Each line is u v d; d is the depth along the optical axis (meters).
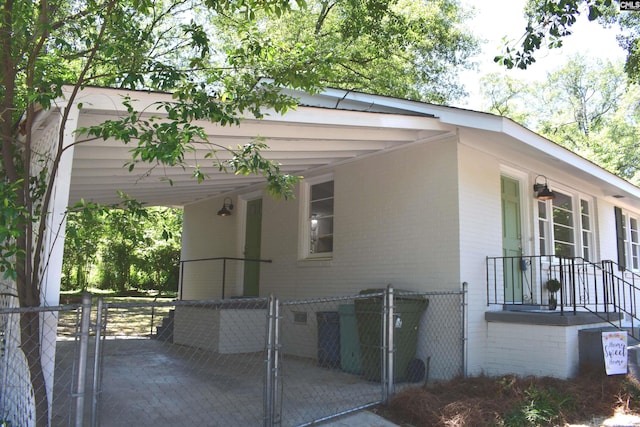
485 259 7.30
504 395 5.62
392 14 14.04
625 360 6.11
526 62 6.34
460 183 7.09
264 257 10.02
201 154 6.14
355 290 8.13
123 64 4.44
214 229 11.81
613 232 11.53
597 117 32.84
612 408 5.47
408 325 6.78
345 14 15.55
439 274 7.08
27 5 4.04
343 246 8.45
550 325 6.48
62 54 5.11
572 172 8.95
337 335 7.57
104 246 22.98
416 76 19.98
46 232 4.02
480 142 7.44
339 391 5.96
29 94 3.65
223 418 4.84
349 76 18.09
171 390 5.98
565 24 6.00
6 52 3.91
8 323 4.42
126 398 5.56
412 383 6.56
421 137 7.38
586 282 9.34
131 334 11.59
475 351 6.87
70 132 4.06
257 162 4.25
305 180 9.41
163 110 4.56
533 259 8.44
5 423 4.20
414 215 7.51
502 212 8.20
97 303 3.43
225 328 9.04
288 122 5.68
